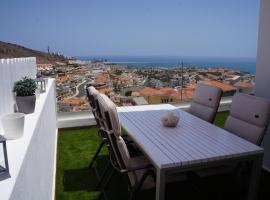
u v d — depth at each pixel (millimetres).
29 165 1082
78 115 4516
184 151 1693
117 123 1704
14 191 779
